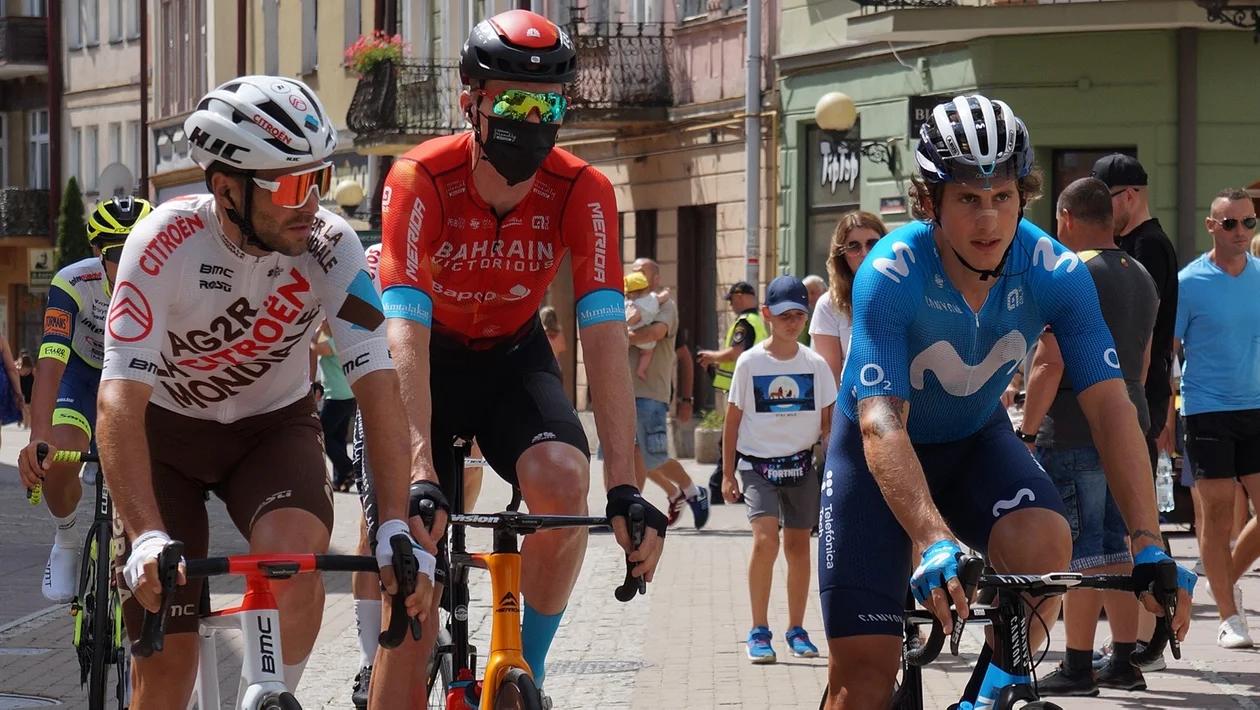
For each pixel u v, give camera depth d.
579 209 5.35
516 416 5.52
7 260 53.19
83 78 51.09
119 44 49.34
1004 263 4.71
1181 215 18.33
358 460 5.50
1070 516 7.52
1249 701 7.25
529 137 5.09
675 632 9.33
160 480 5.03
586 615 9.96
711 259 25.45
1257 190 18.30
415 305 5.12
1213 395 8.76
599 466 22.44
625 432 5.02
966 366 4.88
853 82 21.53
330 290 4.59
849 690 4.82
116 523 4.78
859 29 19.91
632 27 26.50
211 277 4.55
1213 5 17.41
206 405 4.91
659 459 14.18
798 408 8.58
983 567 3.96
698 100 25.25
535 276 5.45
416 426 4.90
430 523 4.55
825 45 22.03
